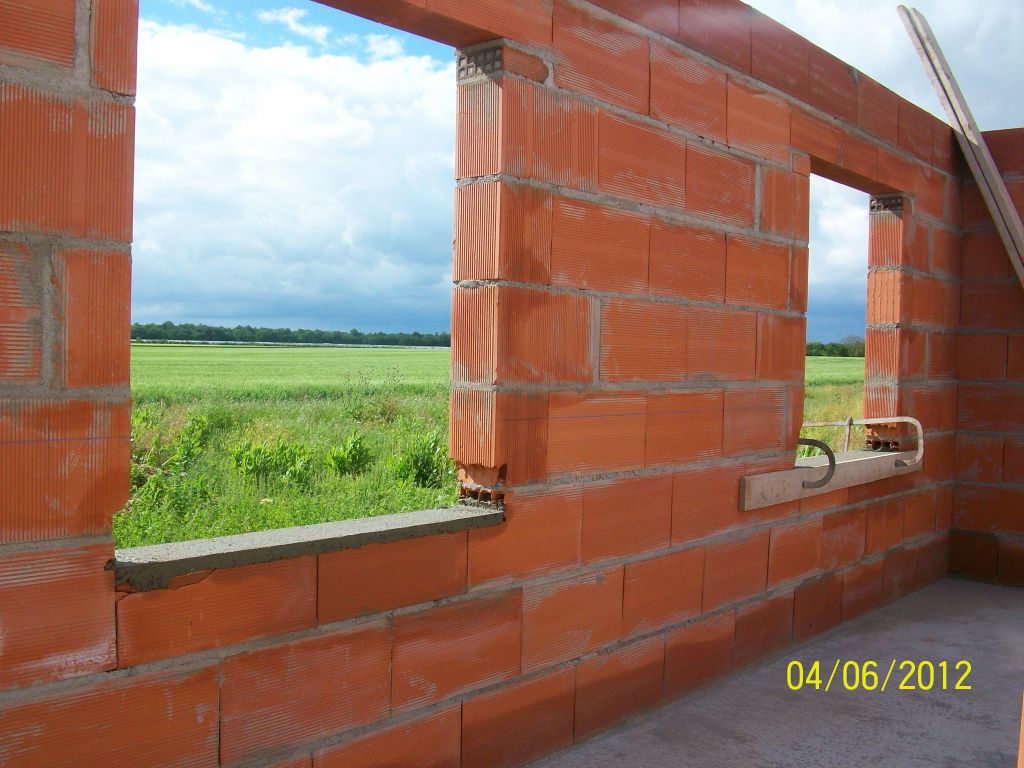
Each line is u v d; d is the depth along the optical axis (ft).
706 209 11.25
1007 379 17.79
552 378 9.13
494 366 8.50
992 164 16.97
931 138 16.96
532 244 8.82
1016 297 17.63
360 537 7.43
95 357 5.88
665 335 10.65
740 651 12.30
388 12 7.89
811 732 10.42
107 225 5.90
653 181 10.37
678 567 11.05
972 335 18.20
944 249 17.65
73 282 5.77
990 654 13.51
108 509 5.96
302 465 23.54
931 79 17.53
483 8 8.25
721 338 11.60
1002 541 17.87
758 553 12.53
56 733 5.82
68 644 5.83
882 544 15.85
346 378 79.25
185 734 6.48
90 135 5.82
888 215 16.37
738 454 12.01
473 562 8.49
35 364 5.64
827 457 14.39
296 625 7.12
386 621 7.79
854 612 15.12
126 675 6.14
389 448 32.30
